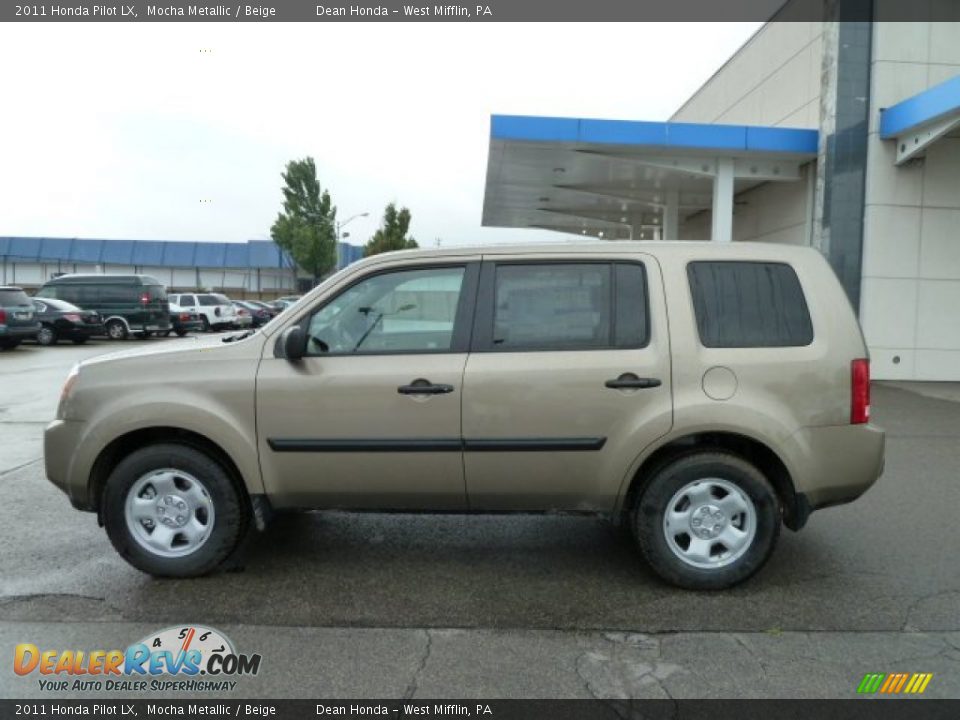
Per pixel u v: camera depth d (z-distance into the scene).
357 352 4.01
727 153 14.16
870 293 12.91
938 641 3.43
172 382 4.01
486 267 4.05
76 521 5.19
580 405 3.88
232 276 61.53
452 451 3.93
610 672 3.16
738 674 3.14
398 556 4.54
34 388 12.23
